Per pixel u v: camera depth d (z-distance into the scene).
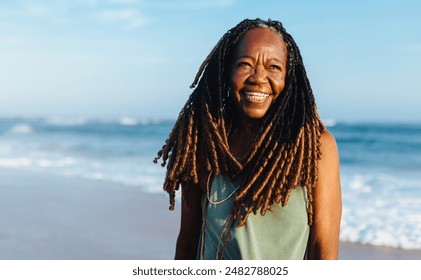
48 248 8.52
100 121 112.50
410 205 12.32
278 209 2.03
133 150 32.28
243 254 2.04
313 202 2.05
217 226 2.10
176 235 9.36
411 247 8.54
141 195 13.52
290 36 2.12
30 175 18.06
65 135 51.81
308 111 2.07
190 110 2.22
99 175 18.02
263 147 2.06
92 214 11.16
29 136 49.88
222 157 2.12
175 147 2.26
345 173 22.06
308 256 2.06
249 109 2.06
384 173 21.83
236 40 2.12
